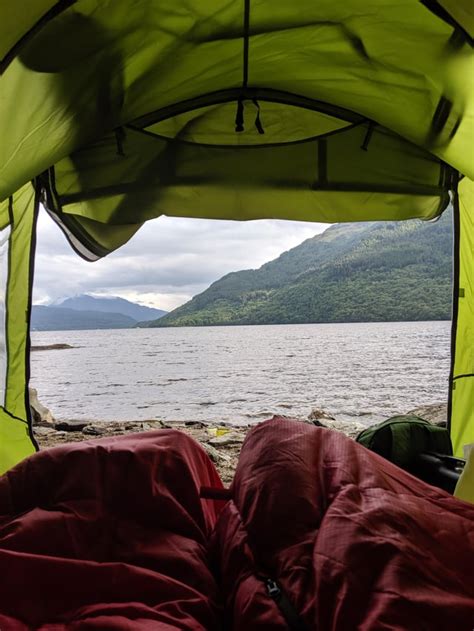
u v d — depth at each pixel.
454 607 1.24
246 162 3.41
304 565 1.45
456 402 3.56
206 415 11.68
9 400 3.37
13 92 1.96
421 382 17.38
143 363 33.44
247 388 17.81
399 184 3.39
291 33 2.69
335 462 1.75
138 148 3.35
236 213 3.45
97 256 3.44
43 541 1.65
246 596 1.45
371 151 3.40
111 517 1.77
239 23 2.58
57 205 3.28
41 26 1.82
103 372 27.39
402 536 1.44
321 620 1.26
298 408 12.46
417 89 2.67
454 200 3.45
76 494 1.81
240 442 6.52
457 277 3.54
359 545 1.38
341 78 3.00
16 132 2.10
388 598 1.24
